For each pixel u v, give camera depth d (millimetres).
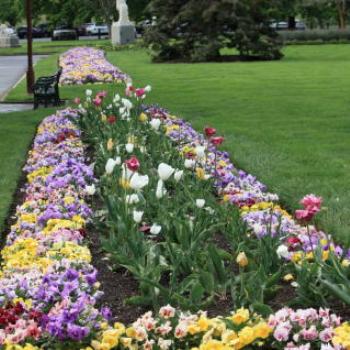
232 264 6246
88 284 5438
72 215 7367
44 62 38531
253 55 38844
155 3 37625
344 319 5160
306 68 30781
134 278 6098
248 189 8547
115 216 6867
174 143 11133
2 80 30172
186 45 37375
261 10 37781
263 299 5270
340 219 7684
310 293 5391
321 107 18031
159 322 4672
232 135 13852
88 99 13148
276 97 20469
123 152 9281
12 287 5234
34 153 11117
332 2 60688
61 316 4547
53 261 5785
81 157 10586
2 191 9672
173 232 6516
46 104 19766
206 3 36750
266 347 4543
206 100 20031
